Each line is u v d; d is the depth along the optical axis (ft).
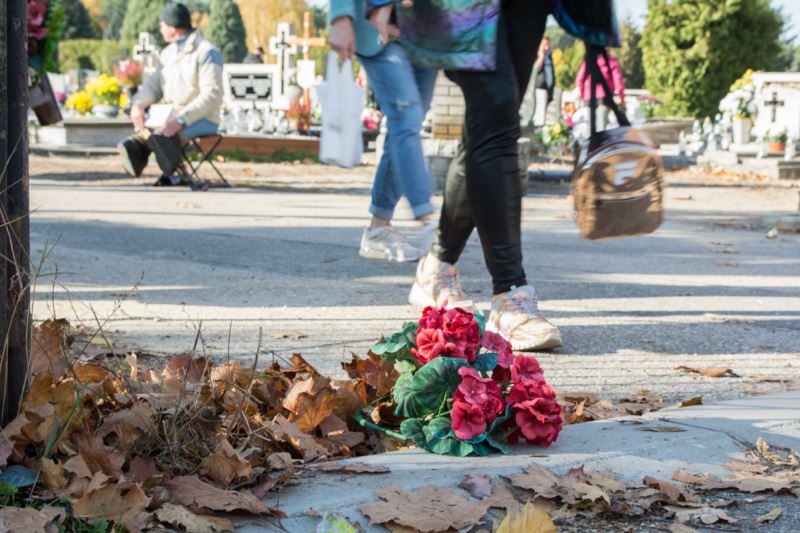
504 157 12.15
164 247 22.09
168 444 7.14
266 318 14.10
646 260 21.88
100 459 6.62
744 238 27.35
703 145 67.51
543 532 6.12
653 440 8.17
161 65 39.37
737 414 9.05
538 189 45.78
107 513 6.05
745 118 67.00
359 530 6.32
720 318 14.83
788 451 8.03
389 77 12.35
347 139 11.48
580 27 12.05
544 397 7.92
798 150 64.69
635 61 184.65
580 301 16.24
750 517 6.75
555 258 21.79
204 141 55.57
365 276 18.43
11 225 6.83
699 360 12.14
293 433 7.67
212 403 8.10
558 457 7.68
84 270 18.30
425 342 8.14
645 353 12.46
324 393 8.02
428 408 7.97
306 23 68.44
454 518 6.39
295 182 44.91
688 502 6.94
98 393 7.77
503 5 12.09
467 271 19.56
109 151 56.29
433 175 40.09
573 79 157.17
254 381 8.71
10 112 6.81
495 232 12.33
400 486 7.01
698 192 45.19
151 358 11.10
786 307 16.05
